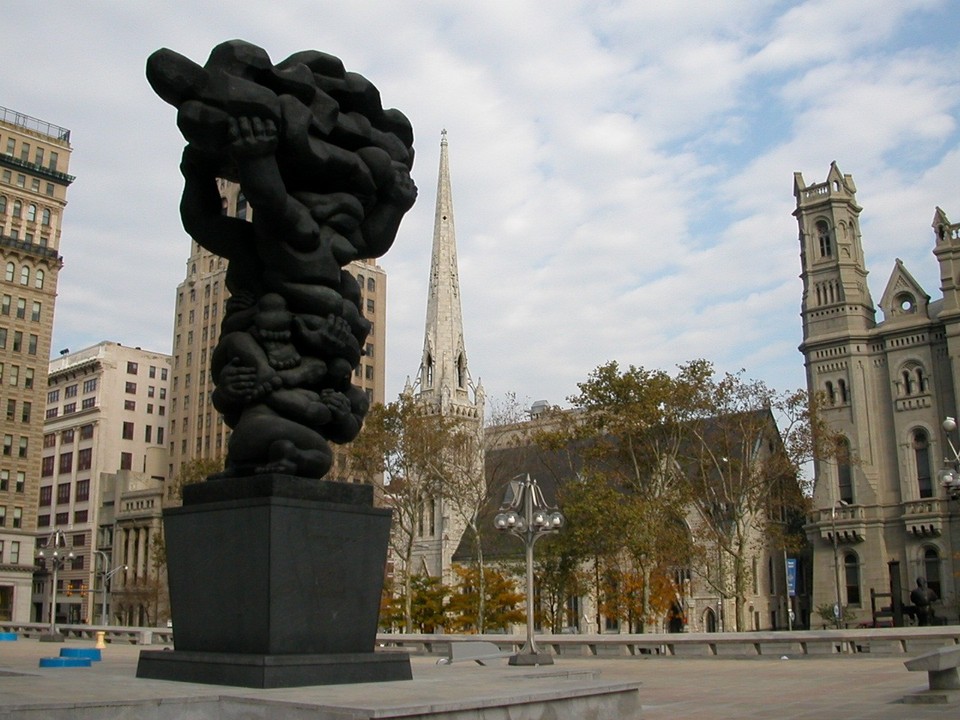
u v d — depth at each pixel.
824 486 70.69
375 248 13.06
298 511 10.84
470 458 57.88
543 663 24.47
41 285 91.75
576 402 56.34
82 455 128.88
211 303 120.38
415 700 8.48
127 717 8.18
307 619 10.73
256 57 11.33
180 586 11.44
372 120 13.16
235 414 12.03
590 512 51.12
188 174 12.12
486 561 66.12
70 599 118.44
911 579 66.31
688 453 60.88
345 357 12.38
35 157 92.94
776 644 29.83
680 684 19.80
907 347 69.88
